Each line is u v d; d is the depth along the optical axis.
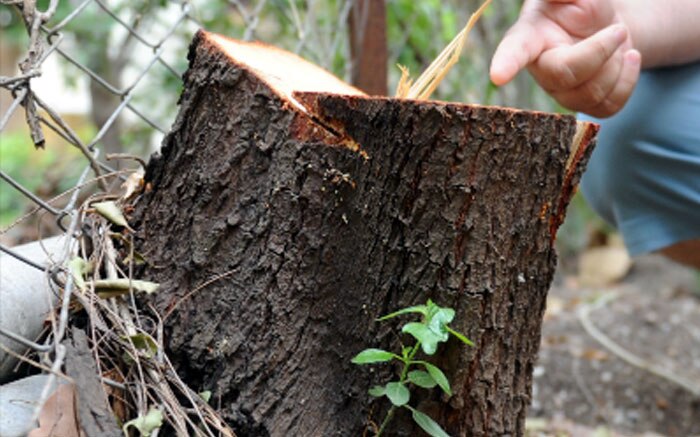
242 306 1.04
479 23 2.39
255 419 1.03
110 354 1.02
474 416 1.03
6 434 0.93
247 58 1.11
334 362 1.04
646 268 3.38
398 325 1.01
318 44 1.52
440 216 0.99
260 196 1.03
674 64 1.35
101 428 0.94
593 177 1.49
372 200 1.01
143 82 2.36
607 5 1.21
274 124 1.02
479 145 0.98
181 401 1.03
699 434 1.77
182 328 1.05
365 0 1.46
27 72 1.00
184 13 1.31
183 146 1.06
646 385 1.96
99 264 1.05
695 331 2.43
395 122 0.99
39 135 1.01
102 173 1.21
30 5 1.02
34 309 1.05
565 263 3.46
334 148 1.01
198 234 1.05
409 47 1.87
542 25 1.20
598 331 2.37
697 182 1.39
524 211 1.01
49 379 0.90
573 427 1.60
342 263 1.03
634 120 1.39
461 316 1.00
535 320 1.05
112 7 2.03
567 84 1.19
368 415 1.03
